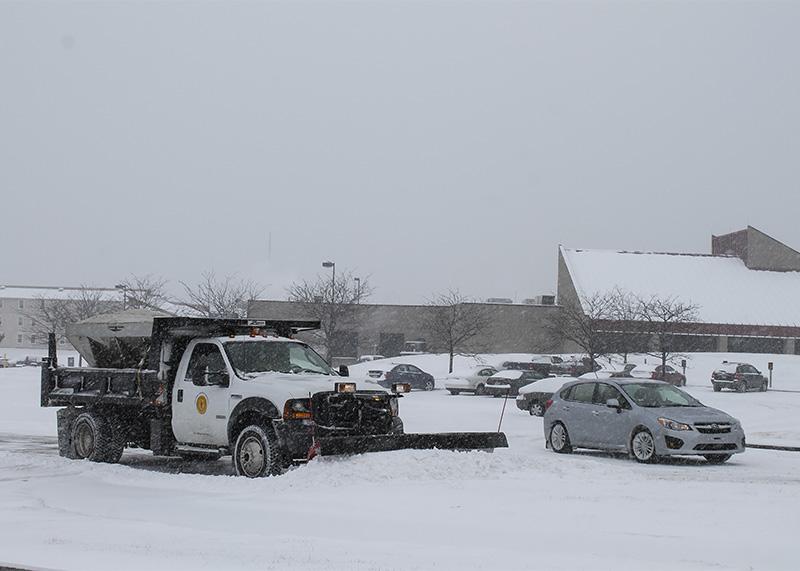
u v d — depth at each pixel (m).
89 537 8.87
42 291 125.75
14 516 10.23
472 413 31.30
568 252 78.00
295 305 59.22
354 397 13.06
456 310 69.38
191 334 14.34
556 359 58.06
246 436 12.98
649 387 18.00
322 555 7.92
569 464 13.77
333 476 12.05
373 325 74.62
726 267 79.12
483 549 8.20
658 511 10.16
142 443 15.27
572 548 8.27
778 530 9.08
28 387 42.84
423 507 10.38
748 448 20.88
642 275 76.25
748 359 65.62
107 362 16.27
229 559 7.77
